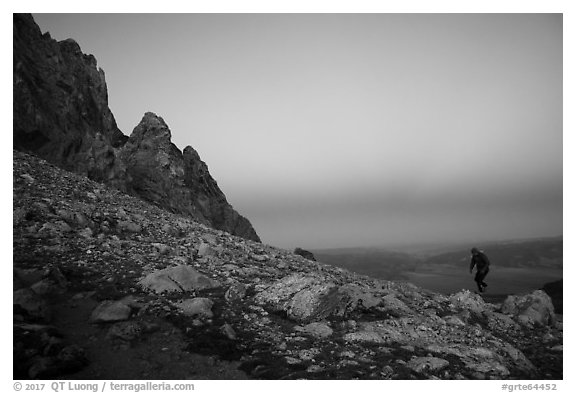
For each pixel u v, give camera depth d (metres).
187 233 23.69
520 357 13.17
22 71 30.30
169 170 38.91
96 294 12.59
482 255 21.92
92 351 9.94
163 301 12.89
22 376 8.60
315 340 11.91
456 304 19.91
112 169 33.06
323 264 28.02
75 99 36.31
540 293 19.45
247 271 18.06
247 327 12.20
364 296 16.12
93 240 16.89
